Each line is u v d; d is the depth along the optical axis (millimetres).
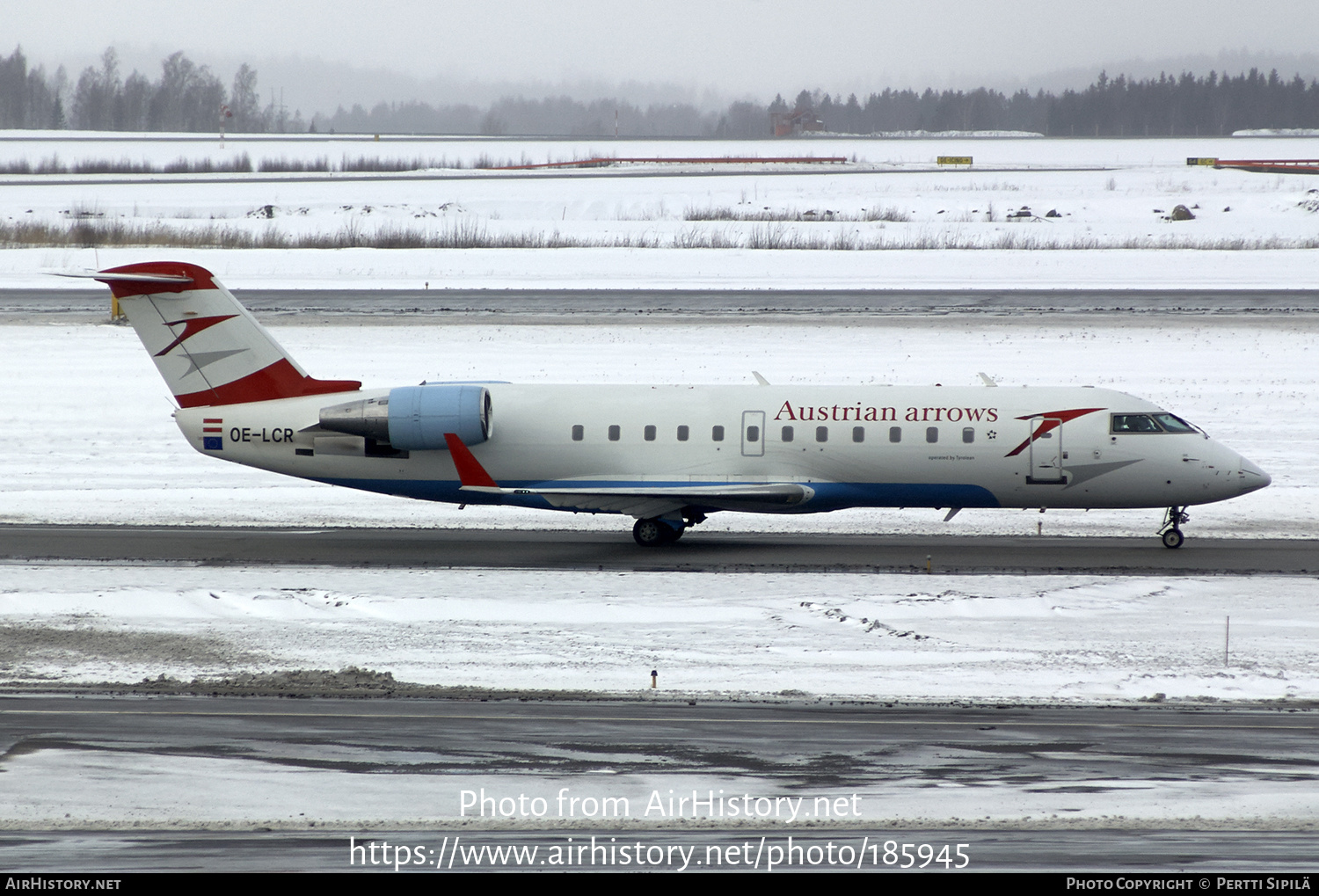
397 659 81438
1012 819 57469
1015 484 113375
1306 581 100562
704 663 80500
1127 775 62469
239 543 114250
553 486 116375
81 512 128125
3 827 56000
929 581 100375
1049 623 89375
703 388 117750
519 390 118250
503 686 76312
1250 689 76062
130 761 63625
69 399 177500
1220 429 162500
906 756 64875
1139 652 82812
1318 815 57938
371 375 185875
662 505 112688
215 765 63156
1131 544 116125
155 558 107625
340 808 58188
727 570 104750
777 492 111438
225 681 77062
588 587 97938
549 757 64438
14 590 96125
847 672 78875
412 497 118875
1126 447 111875
